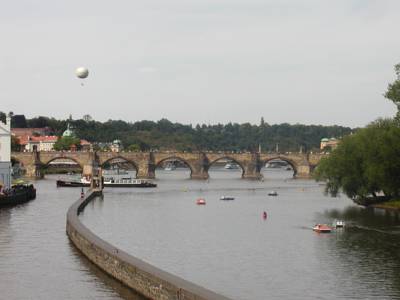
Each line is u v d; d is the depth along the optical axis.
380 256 118.81
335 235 146.25
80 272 95.06
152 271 77.06
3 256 107.88
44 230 140.62
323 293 90.88
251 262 112.69
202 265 109.94
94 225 163.62
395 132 196.50
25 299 81.19
